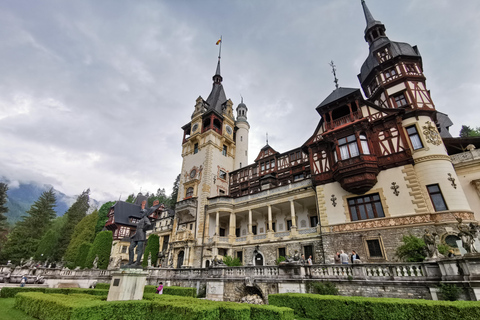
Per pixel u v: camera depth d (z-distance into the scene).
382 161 19.94
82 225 49.53
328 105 24.11
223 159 40.50
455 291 9.73
